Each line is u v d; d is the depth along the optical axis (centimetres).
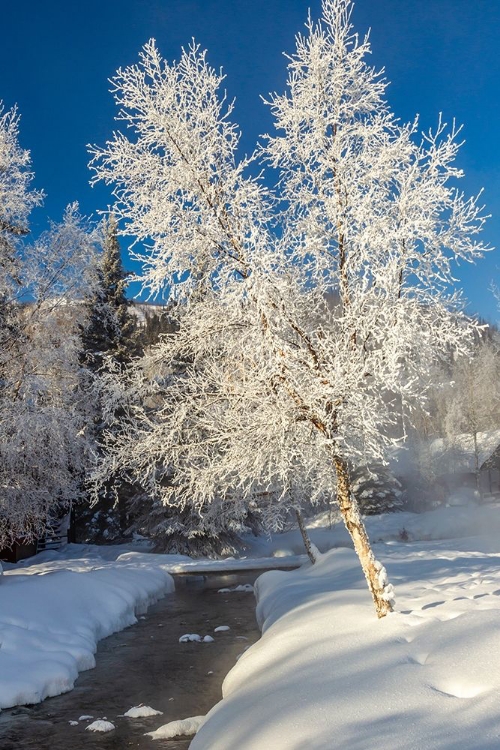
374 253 873
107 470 1056
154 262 896
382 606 849
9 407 1961
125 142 895
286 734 539
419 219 840
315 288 939
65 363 2098
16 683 1011
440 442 4862
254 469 909
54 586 1514
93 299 2325
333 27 921
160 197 884
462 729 457
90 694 1048
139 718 922
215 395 970
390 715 516
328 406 838
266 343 823
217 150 898
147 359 1024
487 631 654
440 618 816
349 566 1595
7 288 2039
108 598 1627
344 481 873
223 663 1207
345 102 916
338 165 884
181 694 1030
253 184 882
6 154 2073
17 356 2052
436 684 561
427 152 865
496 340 4634
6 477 2028
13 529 2222
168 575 2269
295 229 927
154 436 989
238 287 861
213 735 645
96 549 3250
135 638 1466
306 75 936
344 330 858
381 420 848
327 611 980
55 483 2133
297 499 1474
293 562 2645
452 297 891
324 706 568
